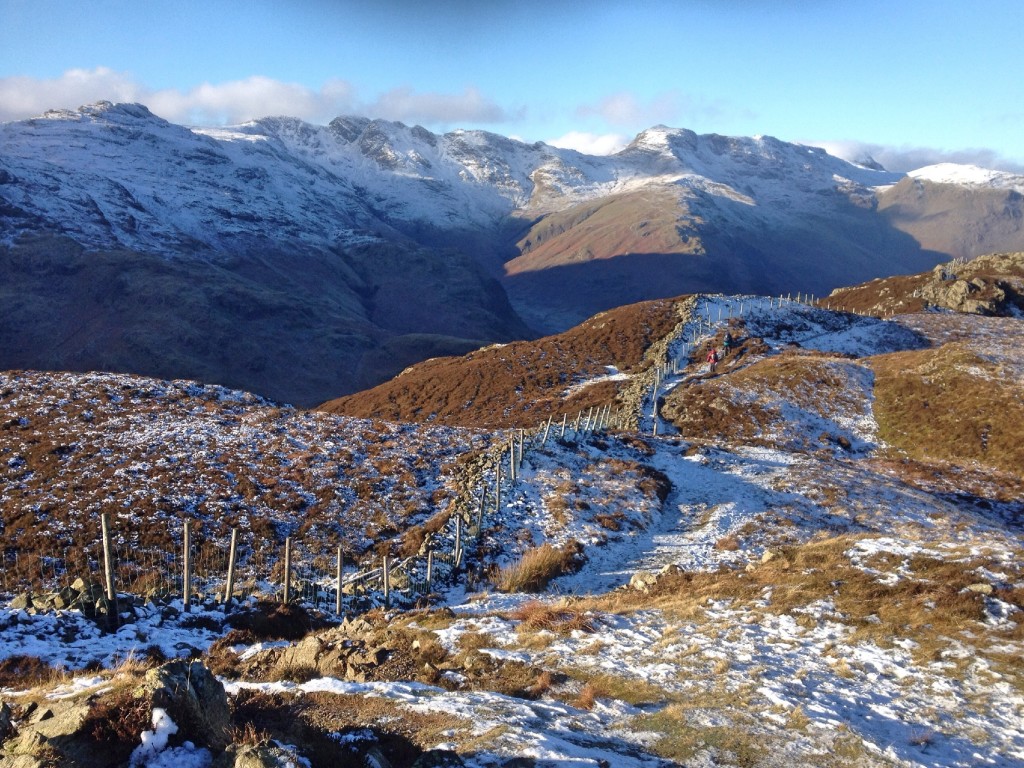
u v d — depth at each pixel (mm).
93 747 10836
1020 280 131500
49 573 35344
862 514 42969
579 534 39219
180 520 41094
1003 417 68312
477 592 32469
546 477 46219
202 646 24094
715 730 14914
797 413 75688
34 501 42125
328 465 50188
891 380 81188
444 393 106250
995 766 13555
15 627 23234
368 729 14062
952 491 55250
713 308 117000
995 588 21734
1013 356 81750
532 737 13594
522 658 20141
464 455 53188
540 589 32844
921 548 26797
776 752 13859
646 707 16516
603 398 88312
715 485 48031
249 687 17781
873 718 15633
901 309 129500
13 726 12211
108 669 20781
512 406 94625
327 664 20750
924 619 20719
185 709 11688
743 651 19906
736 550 36531
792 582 25531
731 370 91875
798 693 16875
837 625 21297
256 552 38344
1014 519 49875
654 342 108875
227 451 51656
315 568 37125
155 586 33500
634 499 44375
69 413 56938
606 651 20781
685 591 27594
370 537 40906
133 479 45688
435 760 11734
